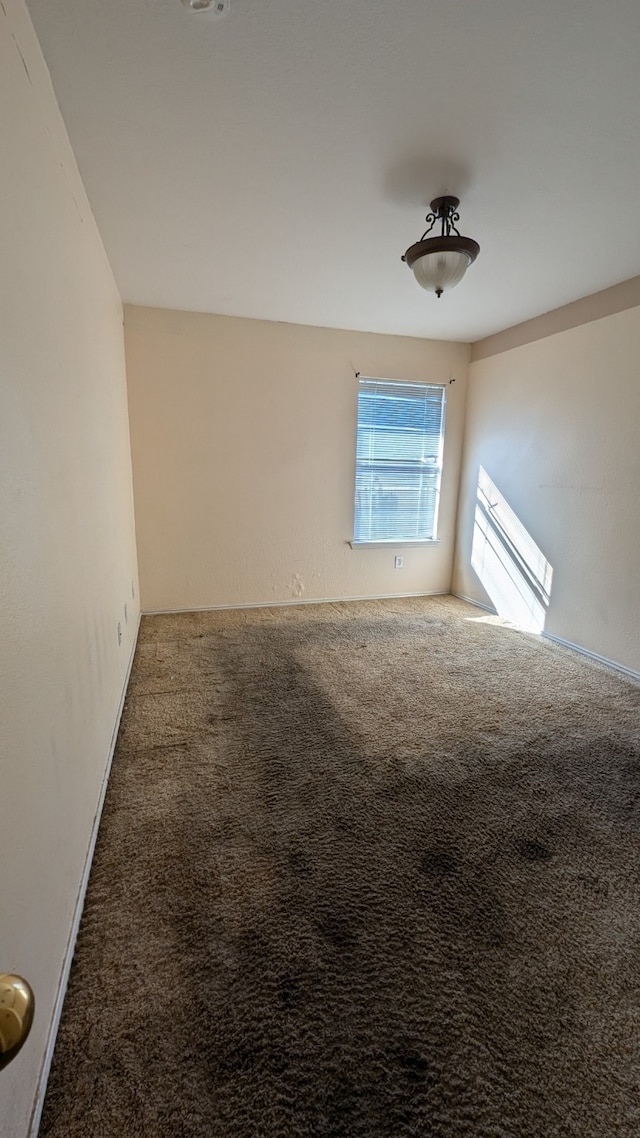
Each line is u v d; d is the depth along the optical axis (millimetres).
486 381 4281
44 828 1014
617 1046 1000
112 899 1328
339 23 1289
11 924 802
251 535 4219
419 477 4633
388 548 4676
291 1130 863
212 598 4223
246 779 1884
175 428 3850
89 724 1573
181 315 3693
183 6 1234
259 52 1377
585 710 2512
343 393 4219
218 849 1521
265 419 4059
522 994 1103
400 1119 881
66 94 1493
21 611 932
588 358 3217
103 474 2201
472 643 3512
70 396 1518
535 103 1555
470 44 1346
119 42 1331
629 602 2994
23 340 1040
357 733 2244
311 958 1177
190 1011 1050
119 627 2553
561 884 1415
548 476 3607
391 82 1479
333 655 3229
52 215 1375
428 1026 1033
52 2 1212
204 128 1674
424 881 1415
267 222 2324
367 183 2004
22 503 977
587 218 2256
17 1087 778
